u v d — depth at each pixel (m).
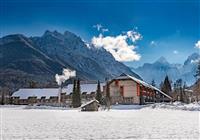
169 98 157.75
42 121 43.09
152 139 24.19
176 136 25.94
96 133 28.20
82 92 155.62
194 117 51.69
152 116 55.28
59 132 28.97
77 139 24.33
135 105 109.69
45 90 170.75
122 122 40.94
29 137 25.36
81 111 84.81
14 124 37.88
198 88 139.00
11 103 170.62
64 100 161.62
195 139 24.09
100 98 117.19
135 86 123.12
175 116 54.97
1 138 24.72
